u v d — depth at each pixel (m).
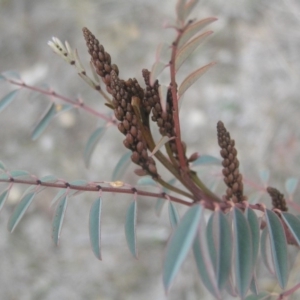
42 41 5.19
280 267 1.05
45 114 1.84
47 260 4.00
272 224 1.08
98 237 1.16
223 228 0.88
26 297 3.89
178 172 1.31
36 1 5.57
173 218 1.28
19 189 4.21
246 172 3.88
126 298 3.73
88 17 5.25
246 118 4.21
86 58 4.97
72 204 4.20
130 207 1.20
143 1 5.21
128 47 4.95
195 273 3.58
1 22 5.43
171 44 0.89
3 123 4.74
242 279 0.86
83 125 4.52
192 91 4.50
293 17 4.68
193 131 4.29
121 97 1.19
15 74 1.80
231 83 4.45
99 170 4.31
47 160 4.45
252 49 4.61
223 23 4.81
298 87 4.24
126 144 1.24
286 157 3.84
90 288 3.84
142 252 3.86
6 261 4.02
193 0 0.81
